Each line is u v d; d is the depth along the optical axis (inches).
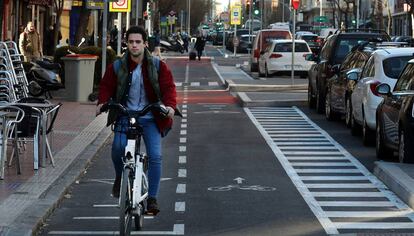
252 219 650.8
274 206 703.1
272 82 2290.8
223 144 1104.2
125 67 576.7
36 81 1563.7
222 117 1450.5
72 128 1187.3
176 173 872.9
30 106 813.9
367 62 1153.4
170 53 4805.6
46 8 3319.4
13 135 805.9
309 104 1624.0
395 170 818.8
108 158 971.3
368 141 1082.7
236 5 4318.4
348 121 1264.8
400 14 5157.5
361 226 627.5
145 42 579.8
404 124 859.4
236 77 2682.1
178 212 675.4
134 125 561.3
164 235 596.1
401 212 681.6
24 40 1849.2
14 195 692.7
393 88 1015.0
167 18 5846.5
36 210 637.9
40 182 754.8
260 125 1334.9
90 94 1599.4
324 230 613.0
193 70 3085.6
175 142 1121.4
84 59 1582.2
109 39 2549.2
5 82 1079.6
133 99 580.4
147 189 584.4
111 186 791.7
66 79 1590.8
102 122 1269.7
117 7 1879.9
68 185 762.8
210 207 697.0
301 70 2564.0
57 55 1761.8
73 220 644.7
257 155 1005.8
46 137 846.5
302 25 6038.4
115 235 597.3
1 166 764.0
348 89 1253.7
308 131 1256.8
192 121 1382.9
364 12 5772.6
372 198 742.5
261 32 3038.9
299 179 840.9
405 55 1078.4
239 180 831.7
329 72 1454.2
